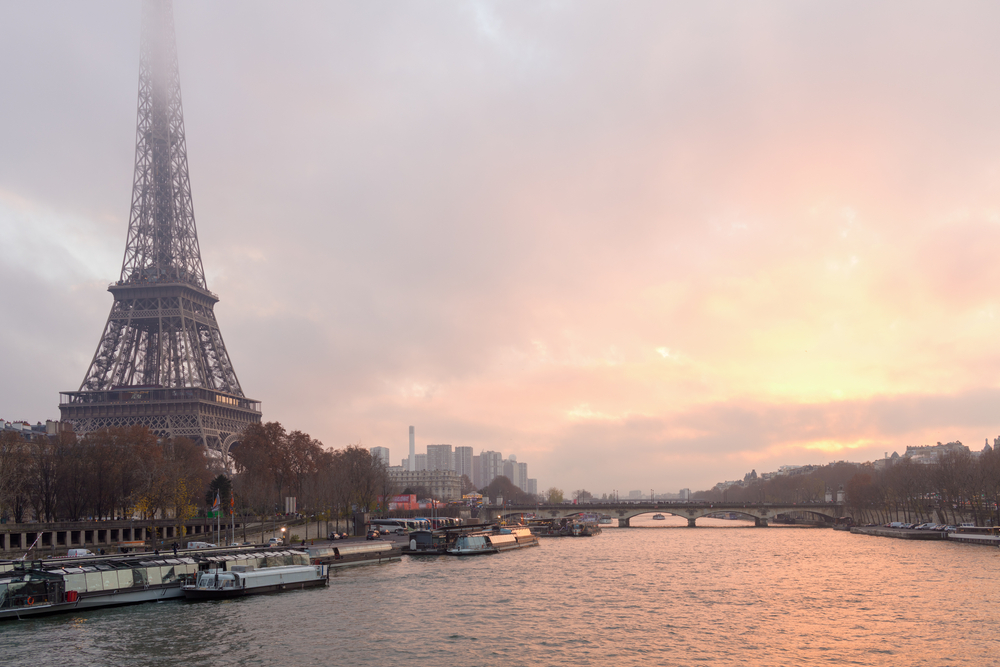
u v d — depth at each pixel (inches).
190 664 3432.6
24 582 4475.9
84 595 4630.9
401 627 4148.6
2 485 7194.9
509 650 3661.4
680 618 4411.9
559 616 4468.5
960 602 4874.5
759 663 3457.2
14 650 3651.6
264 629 4089.6
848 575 6304.1
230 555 5787.4
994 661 3481.8
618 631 4062.5
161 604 4854.8
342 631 4050.2
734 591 5433.1
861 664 3452.3
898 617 4411.9
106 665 3412.9
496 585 5757.9
